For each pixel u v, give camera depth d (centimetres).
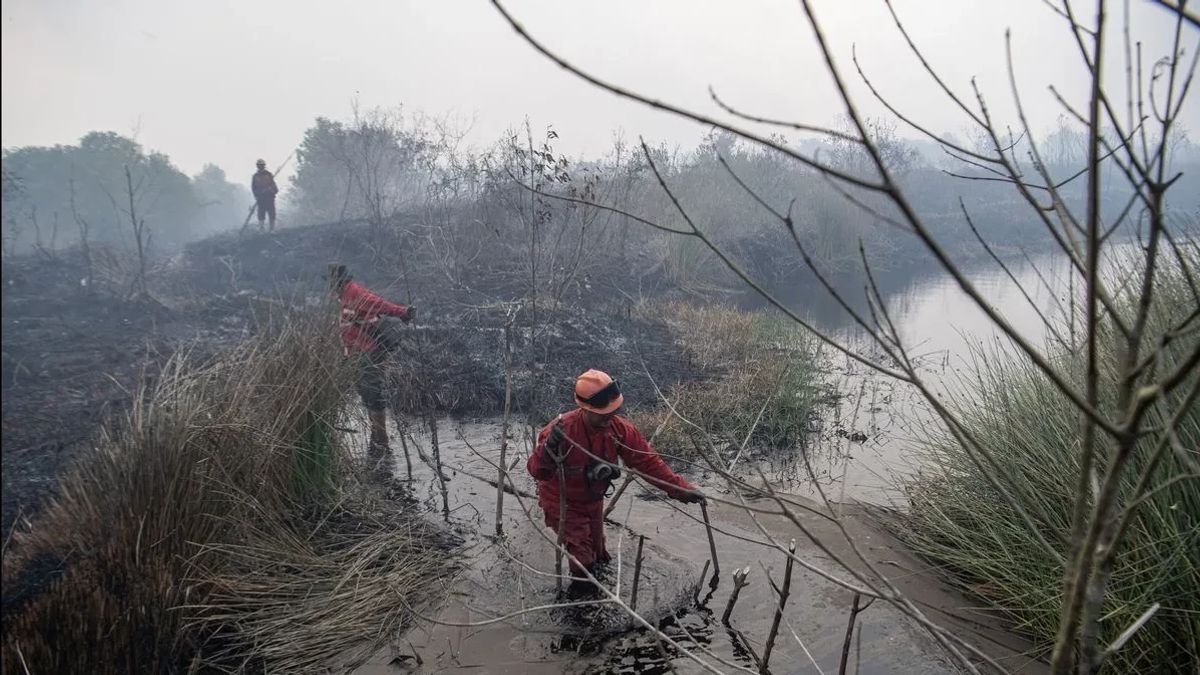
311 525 490
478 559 463
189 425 425
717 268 1738
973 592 420
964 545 441
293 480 498
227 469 445
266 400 495
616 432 416
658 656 368
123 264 1259
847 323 1414
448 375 839
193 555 395
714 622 395
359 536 490
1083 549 128
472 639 383
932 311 1541
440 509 543
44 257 1220
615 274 1448
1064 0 124
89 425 630
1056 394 406
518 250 1265
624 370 927
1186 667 297
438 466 554
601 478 405
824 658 362
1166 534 301
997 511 420
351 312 628
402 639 384
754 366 930
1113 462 119
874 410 816
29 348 833
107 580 367
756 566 452
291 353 531
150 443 410
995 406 475
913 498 517
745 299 1644
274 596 412
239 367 522
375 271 1361
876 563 456
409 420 767
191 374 493
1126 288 363
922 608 404
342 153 1867
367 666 364
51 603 336
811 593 421
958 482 471
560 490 397
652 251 1636
